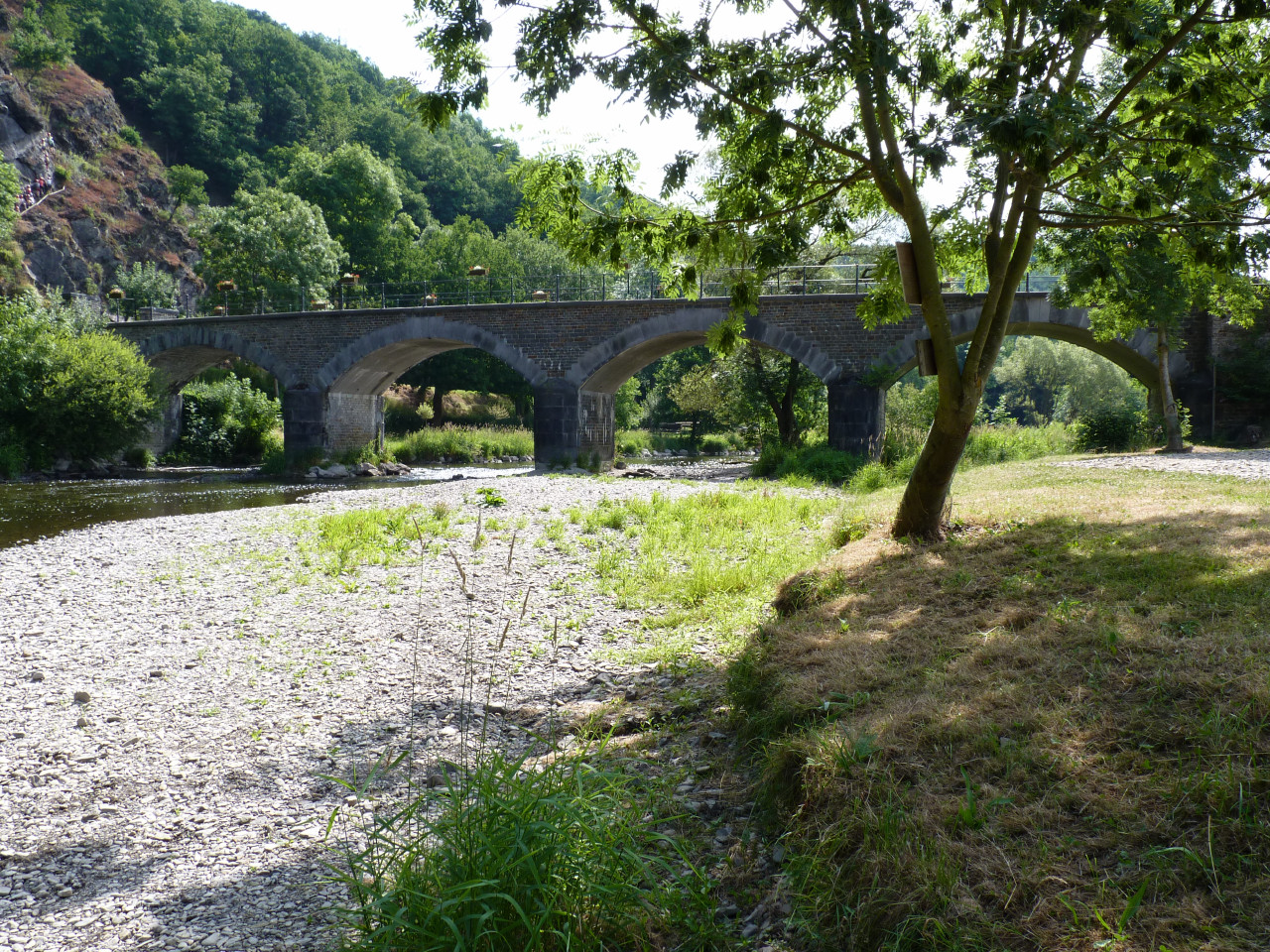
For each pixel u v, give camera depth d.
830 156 8.72
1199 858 2.64
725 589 9.36
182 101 83.25
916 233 7.95
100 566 12.41
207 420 41.31
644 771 4.93
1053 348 58.94
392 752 5.57
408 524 14.03
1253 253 7.48
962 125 6.04
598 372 31.25
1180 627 4.38
